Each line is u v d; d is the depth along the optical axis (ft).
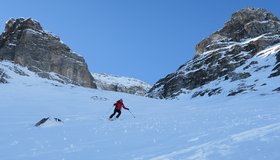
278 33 254.88
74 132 55.52
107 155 33.83
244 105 101.30
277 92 135.85
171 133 45.98
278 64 183.01
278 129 31.19
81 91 176.65
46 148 40.88
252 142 27.25
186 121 62.03
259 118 53.47
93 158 32.91
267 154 23.18
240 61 224.12
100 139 46.24
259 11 320.09
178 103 155.43
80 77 252.21
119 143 41.14
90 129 59.00
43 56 240.53
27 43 240.73
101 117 84.28
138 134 48.21
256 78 177.88
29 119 81.82
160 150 33.32
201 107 116.88
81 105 125.39
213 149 27.45
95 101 140.36
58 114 96.58
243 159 23.07
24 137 51.16
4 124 70.33
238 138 30.07
